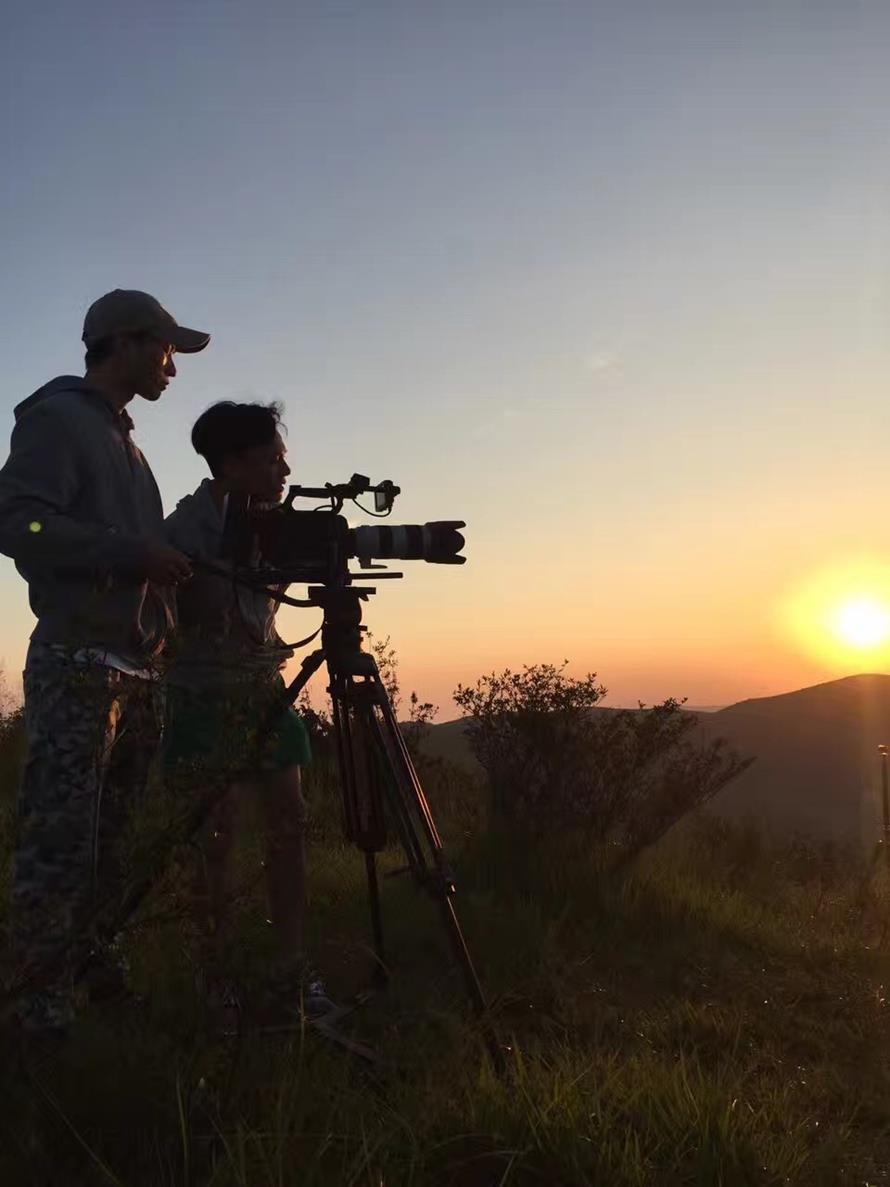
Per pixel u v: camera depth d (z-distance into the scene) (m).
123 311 3.50
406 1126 2.61
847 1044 4.16
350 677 3.50
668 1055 3.63
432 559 3.53
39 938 2.93
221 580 3.82
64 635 3.20
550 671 7.65
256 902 3.06
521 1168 2.58
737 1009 4.45
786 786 128.88
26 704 3.28
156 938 3.11
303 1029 3.00
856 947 5.99
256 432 3.95
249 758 3.05
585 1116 2.77
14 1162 2.32
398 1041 3.36
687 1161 2.68
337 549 3.42
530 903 5.82
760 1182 2.61
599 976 4.85
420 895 5.62
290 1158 2.41
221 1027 3.06
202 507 3.94
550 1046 3.74
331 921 5.28
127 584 3.19
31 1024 2.88
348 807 4.11
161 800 3.01
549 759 7.35
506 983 4.46
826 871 10.49
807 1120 3.14
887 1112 3.44
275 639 4.08
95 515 3.32
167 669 3.17
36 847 3.14
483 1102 2.80
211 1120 2.59
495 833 6.98
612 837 7.41
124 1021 3.04
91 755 3.16
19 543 3.10
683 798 7.48
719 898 6.94
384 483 3.53
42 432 3.20
